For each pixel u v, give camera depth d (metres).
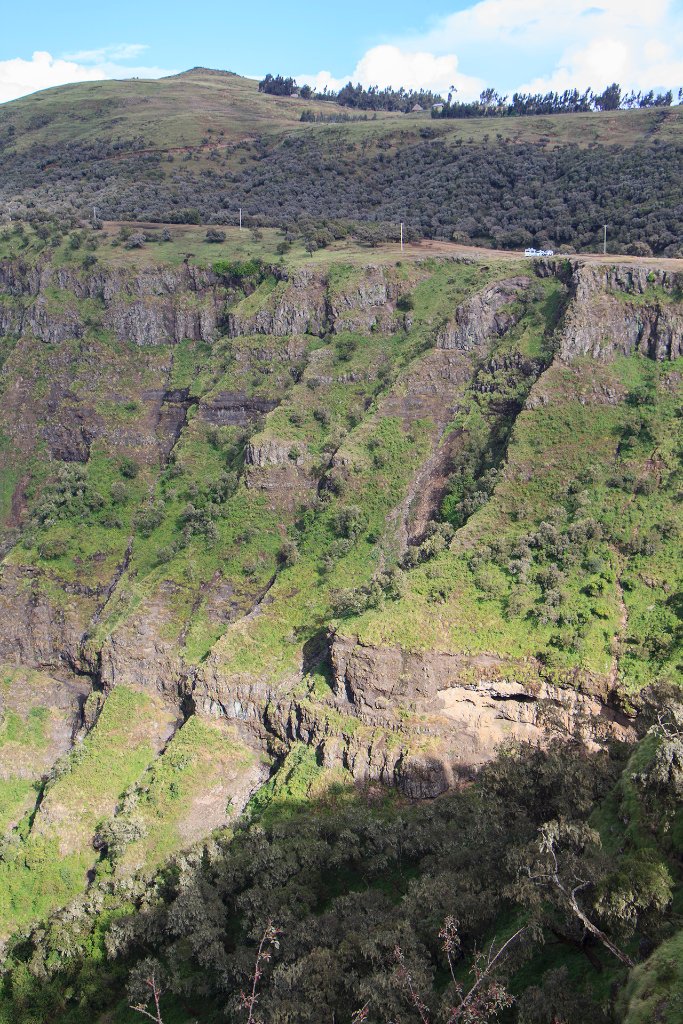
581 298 111.62
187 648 96.38
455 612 84.25
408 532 102.06
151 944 67.56
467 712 79.31
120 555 111.50
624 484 94.12
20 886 76.69
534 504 95.31
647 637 78.06
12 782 91.25
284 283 135.62
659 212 145.12
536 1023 39.06
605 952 44.00
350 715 81.50
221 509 110.38
